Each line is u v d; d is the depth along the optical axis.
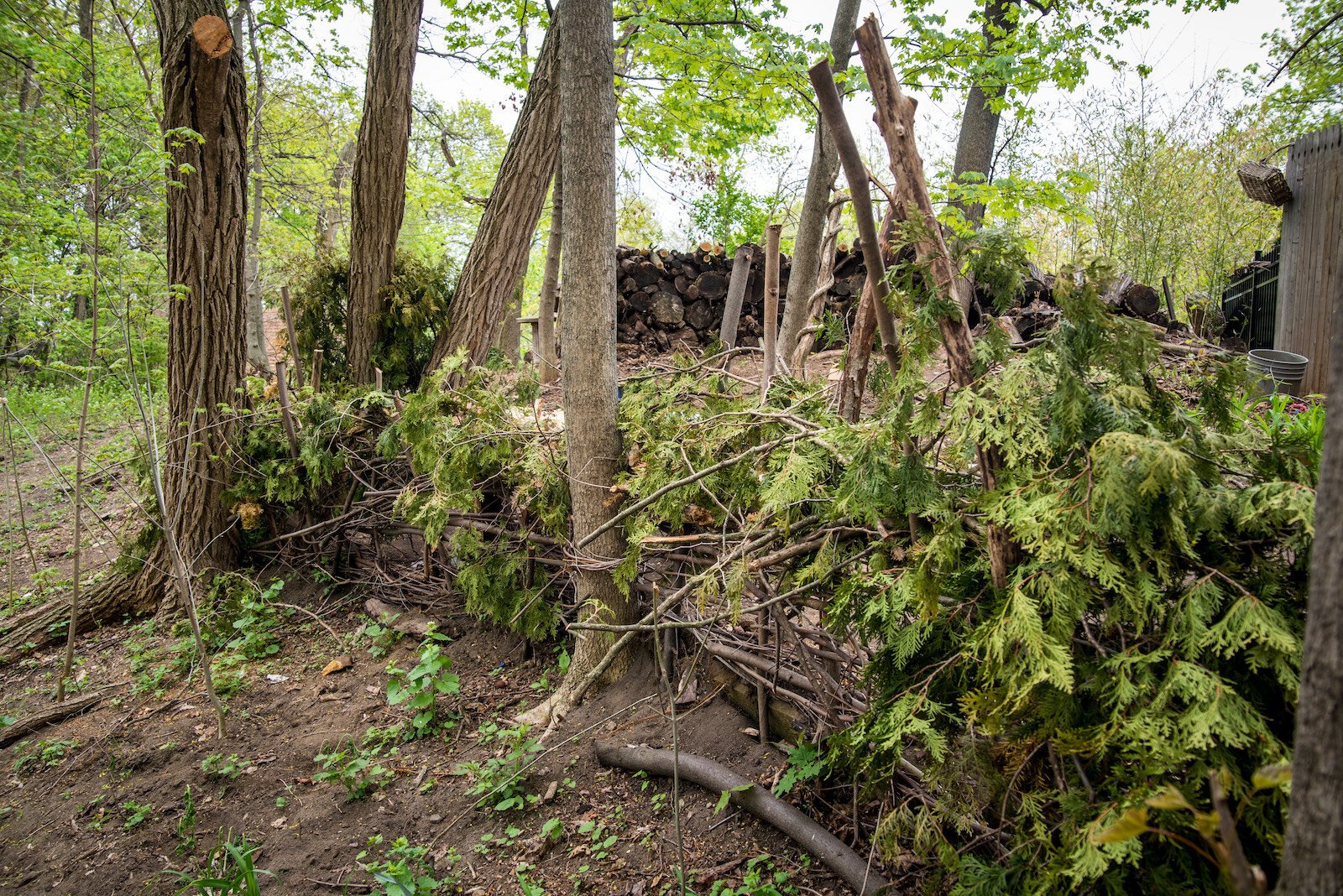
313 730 3.29
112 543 5.64
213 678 3.73
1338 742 0.79
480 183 12.60
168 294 4.10
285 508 4.77
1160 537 1.47
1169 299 7.51
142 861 2.61
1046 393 1.62
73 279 4.62
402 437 3.89
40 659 4.09
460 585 3.73
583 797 2.68
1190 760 1.33
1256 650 1.31
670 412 3.06
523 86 8.00
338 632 4.12
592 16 2.95
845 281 8.43
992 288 1.76
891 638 1.87
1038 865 1.52
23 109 4.93
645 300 9.37
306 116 11.77
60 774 3.12
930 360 1.78
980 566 1.77
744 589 2.55
